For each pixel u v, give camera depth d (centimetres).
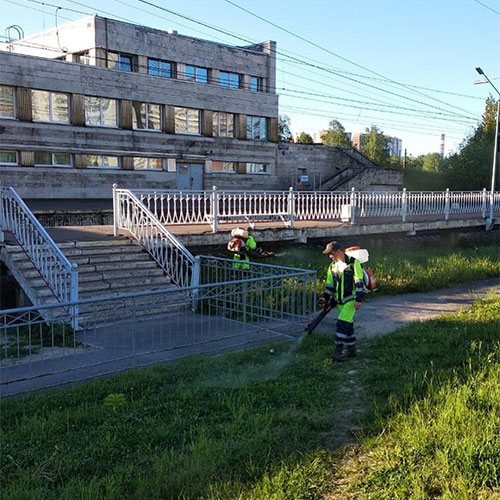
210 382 621
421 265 1571
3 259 1007
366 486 394
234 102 3294
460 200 2259
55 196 2531
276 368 684
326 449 455
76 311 850
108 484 391
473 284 1495
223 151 3256
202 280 1130
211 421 511
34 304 921
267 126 3534
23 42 3136
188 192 1454
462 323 930
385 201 1950
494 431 452
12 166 2394
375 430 488
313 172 3819
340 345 723
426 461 419
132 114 2814
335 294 739
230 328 879
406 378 616
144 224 1185
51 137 2497
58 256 895
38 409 543
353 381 638
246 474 414
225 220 1523
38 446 457
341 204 1797
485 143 3978
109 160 2748
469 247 2248
